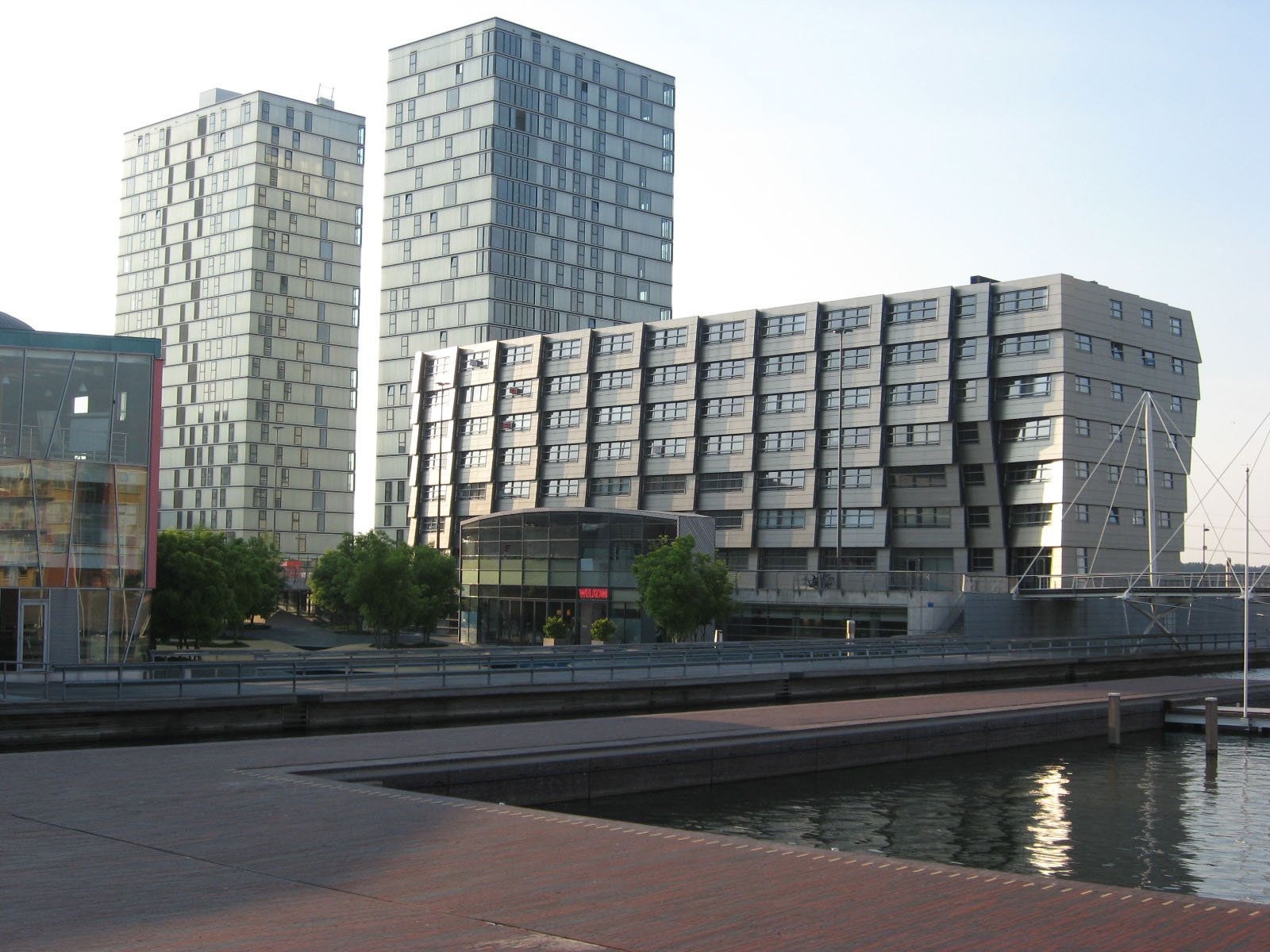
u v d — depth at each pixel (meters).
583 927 14.43
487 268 165.00
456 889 16.33
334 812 22.23
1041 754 47.38
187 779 26.22
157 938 13.66
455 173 170.25
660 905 15.52
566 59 176.00
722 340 120.19
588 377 128.62
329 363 183.38
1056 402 101.62
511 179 168.25
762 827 33.03
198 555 77.19
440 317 169.88
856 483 110.94
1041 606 96.44
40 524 55.78
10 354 56.12
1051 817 35.97
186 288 184.62
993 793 39.28
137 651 57.91
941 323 107.06
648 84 186.00
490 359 138.50
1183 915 15.27
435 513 143.88
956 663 70.38
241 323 175.50
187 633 76.88
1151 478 92.75
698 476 120.75
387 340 175.88
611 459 126.56
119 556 57.53
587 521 96.12
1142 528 108.44
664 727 40.31
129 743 41.94
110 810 22.38
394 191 177.12
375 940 13.67
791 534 114.69
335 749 32.16
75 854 18.50
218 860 18.06
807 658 68.00
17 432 55.78
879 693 64.88
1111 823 35.25
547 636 93.88
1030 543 103.06
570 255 174.25
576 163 176.00
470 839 19.77
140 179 194.00
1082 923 14.83
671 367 123.25
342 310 185.50
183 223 186.50
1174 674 86.94
